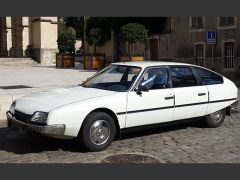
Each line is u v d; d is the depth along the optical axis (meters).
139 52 24.78
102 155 4.73
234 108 6.65
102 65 21.14
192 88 5.85
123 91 5.17
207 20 19.27
